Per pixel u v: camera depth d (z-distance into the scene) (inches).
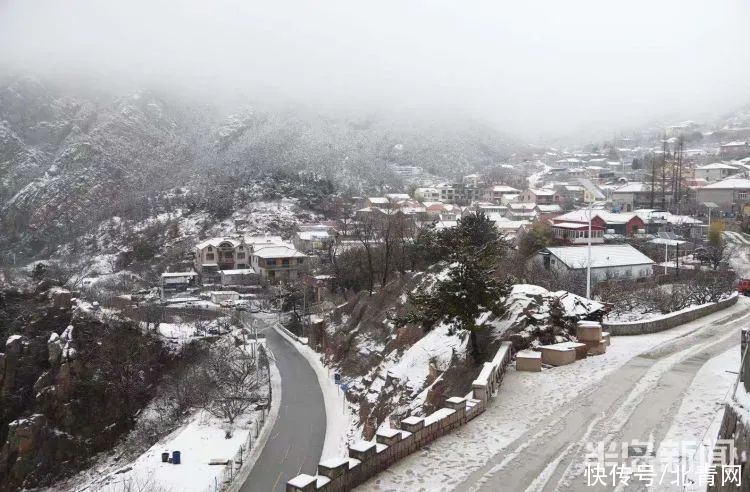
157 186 6358.3
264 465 1200.2
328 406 1587.1
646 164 6422.2
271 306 3110.2
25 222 5541.3
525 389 866.8
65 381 2100.1
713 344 1103.6
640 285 1951.3
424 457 645.9
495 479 586.2
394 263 2645.2
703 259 2442.2
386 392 1333.7
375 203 5024.6
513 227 3673.7
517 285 1282.0
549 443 667.4
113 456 1935.3
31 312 2364.7
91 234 5034.5
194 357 2314.2
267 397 1697.8
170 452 1352.1
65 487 1823.3
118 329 2368.4
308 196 5659.5
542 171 7795.3
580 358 1021.8
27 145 7386.8
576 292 1823.3
